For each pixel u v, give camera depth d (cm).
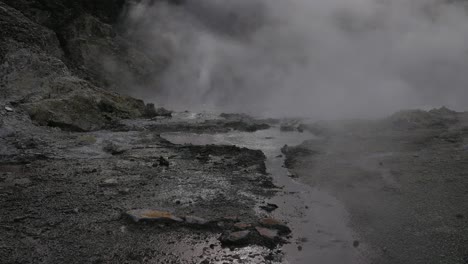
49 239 810
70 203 1002
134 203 1015
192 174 1298
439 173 1252
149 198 1058
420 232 841
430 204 991
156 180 1220
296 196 1130
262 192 1152
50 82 2202
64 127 1967
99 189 1116
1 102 1891
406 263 727
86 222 895
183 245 810
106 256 754
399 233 848
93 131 2039
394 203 1021
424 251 762
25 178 1188
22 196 1041
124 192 1092
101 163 1399
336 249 805
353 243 825
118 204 1003
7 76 2112
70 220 903
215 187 1172
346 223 932
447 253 747
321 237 862
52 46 2877
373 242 821
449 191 1075
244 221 927
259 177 1289
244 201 1066
